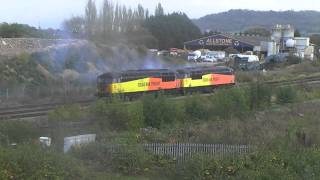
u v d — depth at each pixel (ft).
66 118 102.17
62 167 53.42
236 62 336.70
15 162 50.11
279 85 182.70
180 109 115.24
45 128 91.50
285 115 126.93
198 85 201.26
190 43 501.97
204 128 97.25
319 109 142.20
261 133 92.84
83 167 57.62
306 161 63.16
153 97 115.85
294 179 57.82
